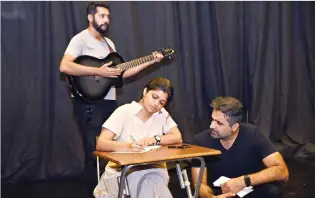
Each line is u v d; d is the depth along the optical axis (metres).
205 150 2.07
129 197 2.09
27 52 3.81
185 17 4.20
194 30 4.23
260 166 2.30
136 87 4.00
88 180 3.16
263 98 4.44
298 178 3.63
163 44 4.12
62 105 3.89
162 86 2.24
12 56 3.78
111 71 3.07
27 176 3.78
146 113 2.31
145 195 2.14
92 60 3.09
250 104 4.43
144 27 4.09
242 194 2.18
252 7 4.35
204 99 4.38
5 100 3.78
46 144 3.89
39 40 3.81
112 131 2.22
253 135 2.29
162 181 2.22
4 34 3.76
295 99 4.58
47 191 3.51
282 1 4.41
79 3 3.86
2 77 3.76
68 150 3.92
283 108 4.51
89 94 3.08
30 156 3.82
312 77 4.56
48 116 3.90
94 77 3.08
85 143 3.17
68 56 3.05
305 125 4.58
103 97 3.11
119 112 2.29
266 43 4.43
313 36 4.53
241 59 4.41
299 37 4.55
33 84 3.83
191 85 4.27
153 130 2.35
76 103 3.16
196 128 4.32
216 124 2.21
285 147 4.38
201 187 2.22
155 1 4.09
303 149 4.36
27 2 3.79
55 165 3.88
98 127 3.12
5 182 3.72
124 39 3.99
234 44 4.36
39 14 3.81
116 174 2.20
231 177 2.31
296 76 4.57
